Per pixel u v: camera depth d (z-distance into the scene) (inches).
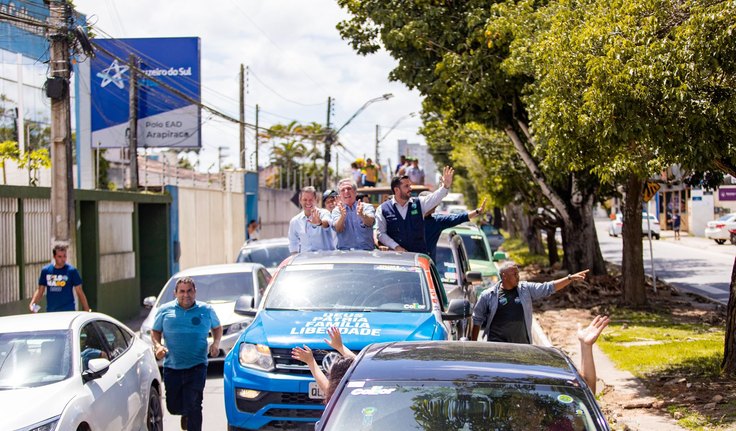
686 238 1975.9
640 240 727.7
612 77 354.6
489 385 174.9
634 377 430.3
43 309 633.0
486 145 1185.4
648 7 376.5
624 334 575.8
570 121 400.2
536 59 446.0
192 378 327.3
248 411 300.4
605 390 405.1
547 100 418.0
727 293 889.5
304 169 2763.3
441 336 307.4
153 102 1326.3
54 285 483.8
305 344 299.9
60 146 566.9
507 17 690.2
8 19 580.1
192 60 1325.0
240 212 1411.2
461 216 421.7
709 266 1237.7
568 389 173.6
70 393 262.8
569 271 901.2
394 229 408.2
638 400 379.2
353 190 417.7
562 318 681.0
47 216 646.5
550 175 796.0
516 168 1164.5
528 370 181.8
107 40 1311.5
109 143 1311.5
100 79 1311.5
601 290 821.9
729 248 1616.6
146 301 539.2
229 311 523.2
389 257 362.0
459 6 799.1
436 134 1528.1
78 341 290.2
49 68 579.2
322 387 232.7
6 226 584.7
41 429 240.8
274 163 2728.8
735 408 343.9
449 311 335.0
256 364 303.6
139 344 346.9
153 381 342.3
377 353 198.1
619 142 378.6
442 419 166.1
